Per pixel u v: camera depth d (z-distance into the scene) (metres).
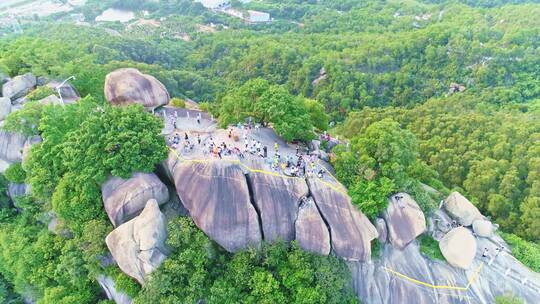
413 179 40.78
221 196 34.19
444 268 37.34
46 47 59.81
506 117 75.50
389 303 35.34
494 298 36.12
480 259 38.72
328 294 33.12
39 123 42.75
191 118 48.66
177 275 32.62
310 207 34.97
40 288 38.34
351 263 35.72
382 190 36.16
